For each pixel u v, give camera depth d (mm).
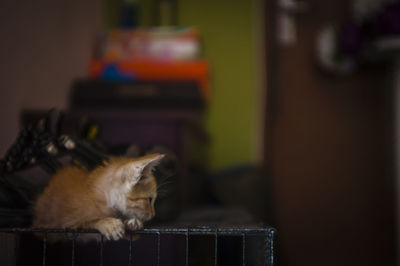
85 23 2508
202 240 1329
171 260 1439
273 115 2951
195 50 2381
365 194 2990
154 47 2385
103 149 1304
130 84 2135
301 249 2957
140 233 943
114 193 1066
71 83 2244
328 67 2947
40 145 1190
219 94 2955
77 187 1078
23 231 929
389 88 3002
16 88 1599
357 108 3021
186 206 1722
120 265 1408
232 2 2988
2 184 1083
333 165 3008
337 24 3006
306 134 3018
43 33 1883
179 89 2133
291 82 3027
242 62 2963
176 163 1498
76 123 1686
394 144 2979
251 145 2938
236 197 2504
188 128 1778
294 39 3023
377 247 2955
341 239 2967
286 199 2992
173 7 2916
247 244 1185
